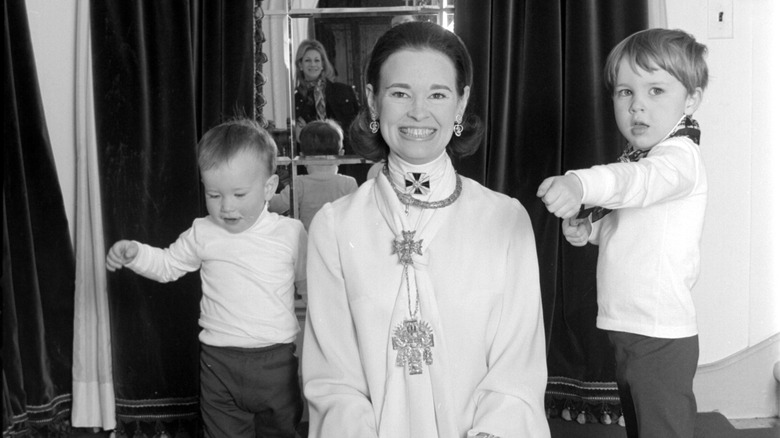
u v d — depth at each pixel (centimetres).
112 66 315
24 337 310
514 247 207
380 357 198
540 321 208
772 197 328
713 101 326
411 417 196
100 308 325
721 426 321
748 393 334
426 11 328
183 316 324
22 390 307
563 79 326
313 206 335
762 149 327
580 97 317
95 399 327
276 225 264
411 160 204
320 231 211
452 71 202
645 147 218
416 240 201
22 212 308
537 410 196
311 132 333
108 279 320
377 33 329
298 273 267
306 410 333
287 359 263
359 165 334
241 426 271
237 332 257
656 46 211
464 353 198
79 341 325
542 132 323
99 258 324
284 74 331
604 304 219
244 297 257
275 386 261
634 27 314
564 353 329
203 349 264
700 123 327
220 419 267
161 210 320
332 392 202
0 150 292
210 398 266
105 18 314
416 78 197
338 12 329
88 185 326
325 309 209
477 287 199
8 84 303
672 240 211
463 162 318
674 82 212
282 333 260
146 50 316
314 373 209
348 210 210
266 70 331
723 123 327
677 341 210
